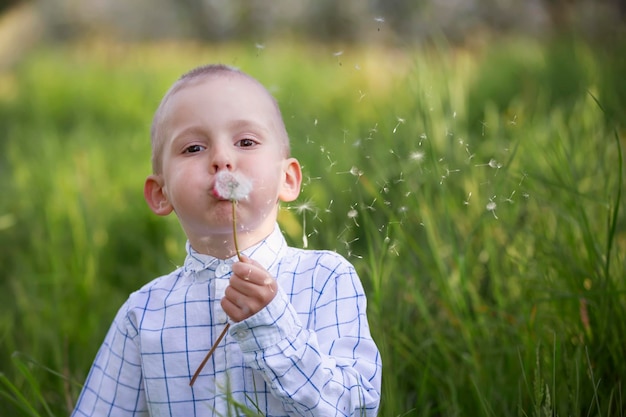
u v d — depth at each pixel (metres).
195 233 2.17
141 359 2.21
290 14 15.90
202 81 2.18
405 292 3.32
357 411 2.12
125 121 9.23
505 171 3.38
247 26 16.30
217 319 2.15
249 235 2.19
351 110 7.24
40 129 8.07
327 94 8.80
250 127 2.13
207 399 2.13
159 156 2.23
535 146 4.21
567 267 3.15
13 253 4.79
